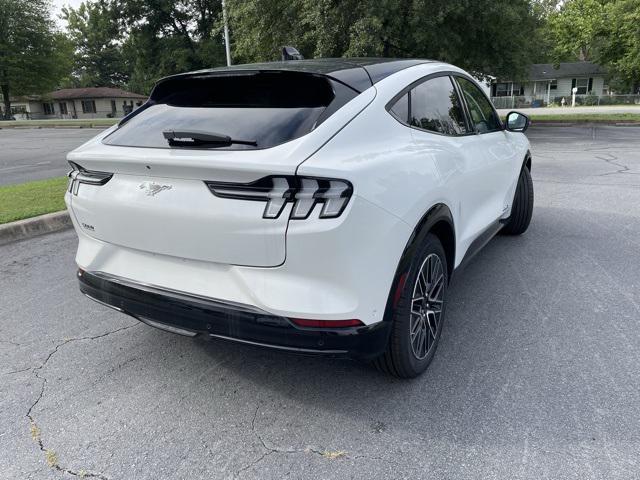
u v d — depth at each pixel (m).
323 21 15.53
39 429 2.59
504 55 19.09
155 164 2.36
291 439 2.47
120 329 3.69
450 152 3.15
